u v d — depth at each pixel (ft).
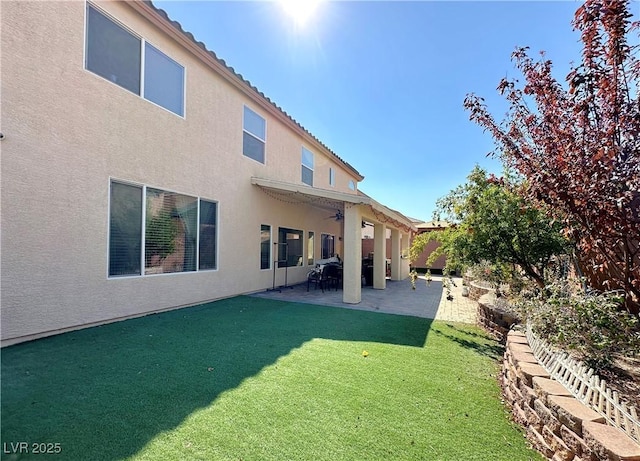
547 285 17.40
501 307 22.16
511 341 14.24
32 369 12.91
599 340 11.59
